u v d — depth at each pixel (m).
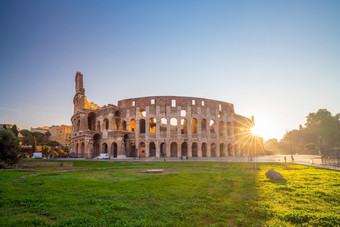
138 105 85.06
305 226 9.62
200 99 89.25
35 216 10.48
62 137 173.00
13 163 36.09
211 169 35.00
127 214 10.90
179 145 82.19
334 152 46.31
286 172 29.70
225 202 13.23
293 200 13.85
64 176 24.67
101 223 9.62
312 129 156.12
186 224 9.65
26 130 169.62
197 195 14.81
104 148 82.94
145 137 81.38
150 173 28.34
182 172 29.91
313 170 32.22
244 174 27.66
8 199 13.21
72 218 9.99
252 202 13.16
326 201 13.55
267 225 9.73
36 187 17.23
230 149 95.88
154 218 10.45
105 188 17.11
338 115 150.75
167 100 85.12
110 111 82.81
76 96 93.38
